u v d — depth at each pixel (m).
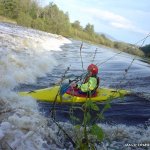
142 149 5.83
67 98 8.80
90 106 3.35
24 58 14.41
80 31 60.53
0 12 46.94
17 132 4.85
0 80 10.12
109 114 8.47
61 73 14.98
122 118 8.23
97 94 9.85
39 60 15.51
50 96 9.09
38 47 21.23
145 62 31.98
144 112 9.05
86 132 3.34
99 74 16.25
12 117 5.59
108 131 6.54
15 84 10.84
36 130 5.29
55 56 20.70
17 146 4.46
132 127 7.27
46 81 12.56
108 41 59.12
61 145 5.21
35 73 13.11
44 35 34.50
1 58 12.23
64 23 55.56
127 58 32.97
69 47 31.08
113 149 5.57
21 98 8.35
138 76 16.75
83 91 8.98
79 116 7.76
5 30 25.19
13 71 11.53
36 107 8.02
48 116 6.50
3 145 4.35
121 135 6.41
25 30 33.28
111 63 22.27
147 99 10.70
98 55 28.94
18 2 48.09
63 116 7.76
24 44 19.41
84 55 26.53
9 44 17.31
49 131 5.49
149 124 7.88
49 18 53.75
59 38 38.91
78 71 16.62
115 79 15.15
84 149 3.34
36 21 48.84
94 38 60.59
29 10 51.44
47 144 5.00
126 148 5.76
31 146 4.66
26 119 5.64
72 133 5.55
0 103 6.93
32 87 11.14
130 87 13.42
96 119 3.67
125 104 9.68
